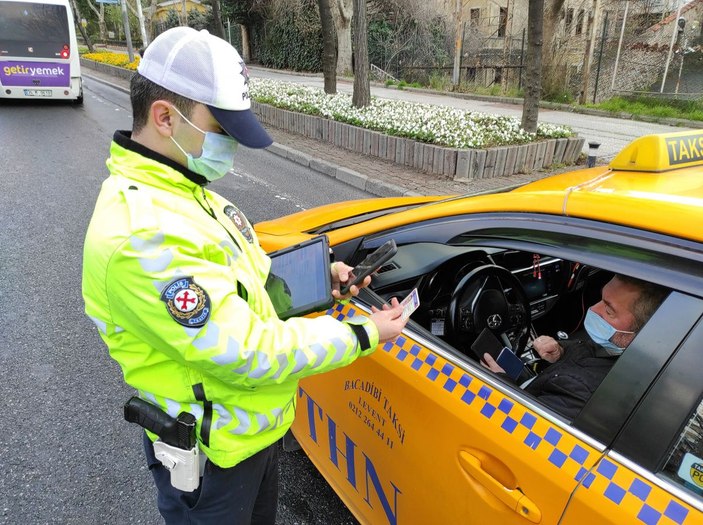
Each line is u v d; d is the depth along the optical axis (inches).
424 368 61.8
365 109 377.4
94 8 1887.3
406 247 86.9
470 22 911.7
